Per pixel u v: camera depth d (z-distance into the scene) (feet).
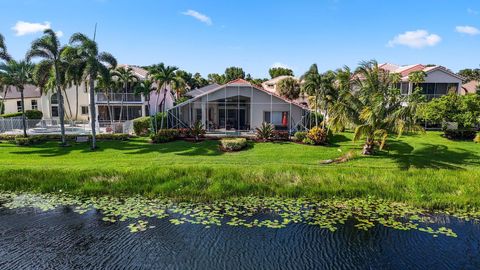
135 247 35.78
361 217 44.65
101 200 50.93
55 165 70.18
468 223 43.11
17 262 32.78
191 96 153.69
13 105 152.05
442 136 110.42
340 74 93.71
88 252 34.73
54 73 92.84
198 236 38.40
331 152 83.82
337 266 32.14
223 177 58.95
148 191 54.39
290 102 111.14
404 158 77.36
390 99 76.48
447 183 56.39
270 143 94.38
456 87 134.41
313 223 42.34
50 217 44.11
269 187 55.06
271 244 36.45
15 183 56.65
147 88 128.77
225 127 114.73
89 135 98.94
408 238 38.37
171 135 97.45
